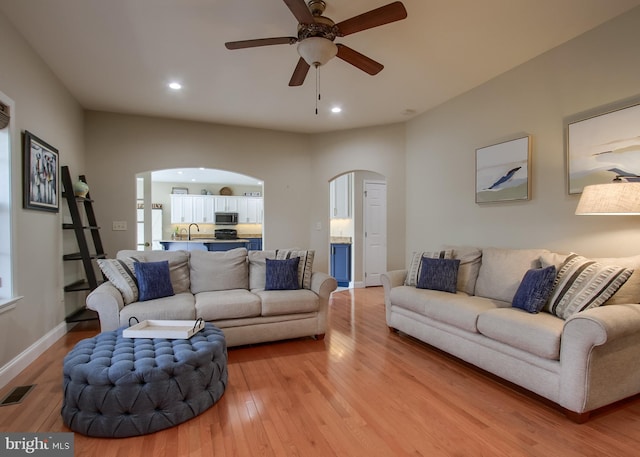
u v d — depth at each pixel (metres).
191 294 3.40
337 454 1.70
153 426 1.85
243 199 10.05
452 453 1.70
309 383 2.46
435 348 3.18
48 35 2.74
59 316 3.49
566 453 1.70
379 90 3.87
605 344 1.94
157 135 4.75
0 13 2.42
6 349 2.46
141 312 2.77
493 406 2.14
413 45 2.91
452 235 4.19
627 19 2.47
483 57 3.13
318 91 3.88
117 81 3.58
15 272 2.62
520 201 3.31
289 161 5.48
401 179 5.10
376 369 2.71
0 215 2.56
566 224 2.91
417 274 3.52
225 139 5.10
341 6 2.37
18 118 2.70
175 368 1.93
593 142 2.68
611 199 2.16
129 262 3.22
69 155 3.88
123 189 4.59
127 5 2.35
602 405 1.96
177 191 9.84
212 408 2.12
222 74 3.42
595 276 2.23
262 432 1.87
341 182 6.67
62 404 2.06
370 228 6.41
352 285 6.27
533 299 2.43
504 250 3.19
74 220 3.65
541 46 2.95
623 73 2.50
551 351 2.03
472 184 3.87
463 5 2.37
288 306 3.23
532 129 3.18
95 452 1.70
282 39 2.26
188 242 7.60
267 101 4.17
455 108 4.09
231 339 3.08
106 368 1.86
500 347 2.40
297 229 5.52
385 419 2.00
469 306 2.71
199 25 2.60
